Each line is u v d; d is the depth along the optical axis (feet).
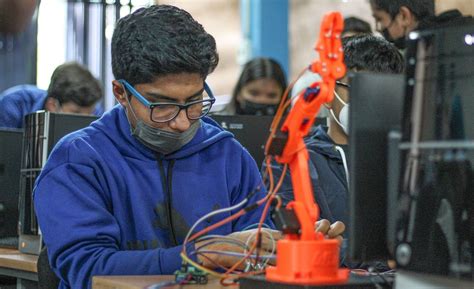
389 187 5.21
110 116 7.66
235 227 7.65
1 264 9.08
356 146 5.24
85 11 16.03
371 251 5.29
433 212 4.68
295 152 5.47
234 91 14.44
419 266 4.70
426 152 4.73
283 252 5.32
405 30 10.52
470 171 4.63
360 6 19.06
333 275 5.35
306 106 5.36
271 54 25.48
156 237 7.38
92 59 15.99
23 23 6.00
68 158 7.33
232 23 26.71
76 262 6.81
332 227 6.56
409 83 4.80
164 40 6.92
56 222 7.03
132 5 15.43
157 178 7.49
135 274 6.57
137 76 7.03
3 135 10.94
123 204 7.38
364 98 5.26
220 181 7.69
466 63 4.64
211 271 5.93
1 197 10.86
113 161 7.42
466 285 4.59
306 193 5.41
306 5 24.79
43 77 17.10
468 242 4.60
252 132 10.34
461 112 4.65
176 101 7.07
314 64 5.38
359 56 8.61
